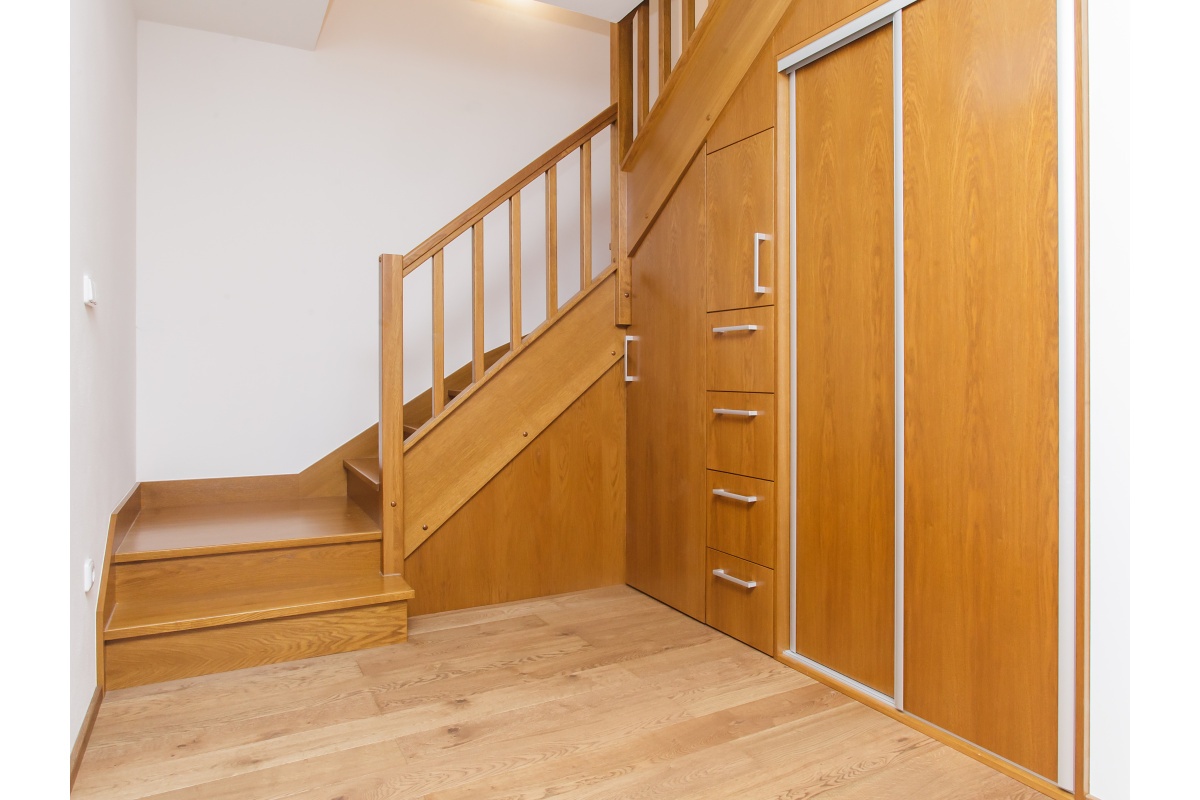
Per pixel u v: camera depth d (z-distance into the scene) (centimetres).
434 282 271
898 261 185
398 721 183
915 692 181
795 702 196
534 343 291
